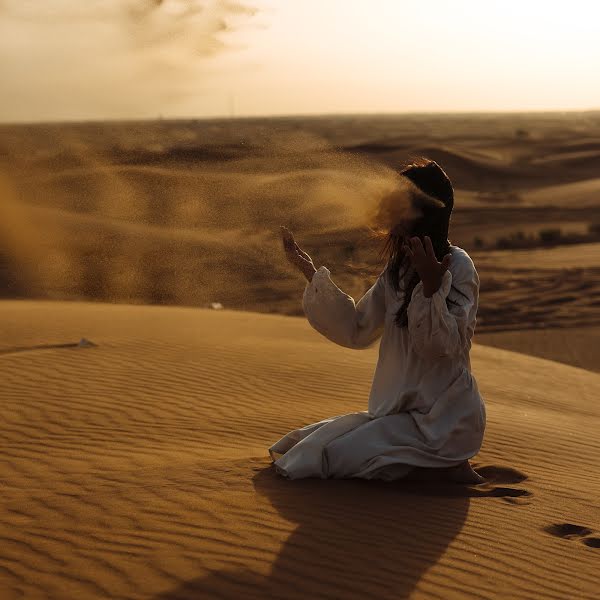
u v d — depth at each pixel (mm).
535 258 36125
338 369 10297
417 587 3691
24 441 6559
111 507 4672
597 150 99562
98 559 3879
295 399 8578
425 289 4590
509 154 96000
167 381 9125
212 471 5395
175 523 4375
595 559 4230
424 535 4316
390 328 5109
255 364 10297
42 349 11258
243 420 7445
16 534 4254
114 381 9055
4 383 8836
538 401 9969
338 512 4555
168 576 3676
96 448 6324
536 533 4531
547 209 55312
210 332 13109
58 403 7961
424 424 5043
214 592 3512
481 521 4617
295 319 15688
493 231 46125
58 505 4742
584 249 38812
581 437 7500
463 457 5133
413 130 148875
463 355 5070
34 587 3562
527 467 6203
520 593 3723
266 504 4668
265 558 3906
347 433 5176
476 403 5121
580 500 5289
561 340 22531
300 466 5109
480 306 26719
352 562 3908
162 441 6598
